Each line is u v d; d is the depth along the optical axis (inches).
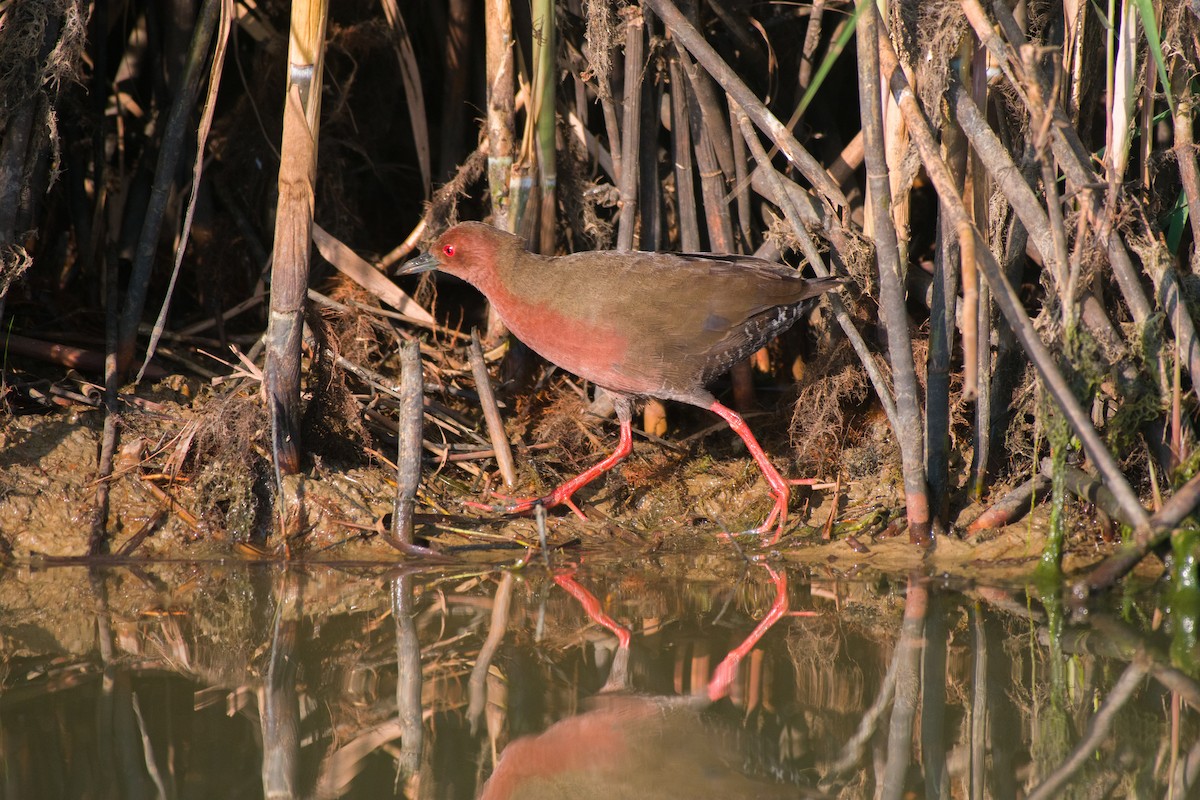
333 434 376.5
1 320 353.4
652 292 346.0
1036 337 273.6
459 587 320.2
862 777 222.1
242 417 355.6
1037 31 326.6
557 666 267.0
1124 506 281.3
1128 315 336.2
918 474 330.6
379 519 355.9
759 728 239.8
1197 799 211.3
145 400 376.2
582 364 357.1
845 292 354.9
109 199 438.3
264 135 409.7
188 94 361.1
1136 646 270.5
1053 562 311.4
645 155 392.5
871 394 388.8
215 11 358.3
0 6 334.0
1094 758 226.1
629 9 354.0
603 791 217.0
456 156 450.9
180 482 355.3
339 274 436.5
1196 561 287.1
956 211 264.8
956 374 375.6
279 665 268.1
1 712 241.0
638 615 297.9
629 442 372.2
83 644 279.1
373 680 260.4
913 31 295.0
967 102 294.4
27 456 350.9
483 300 456.4
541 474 387.5
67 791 211.8
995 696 249.8
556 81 395.5
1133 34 286.7
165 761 224.1
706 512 378.6
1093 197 293.0
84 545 337.7
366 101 469.1
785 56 426.0
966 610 295.1
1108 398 326.0
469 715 245.1
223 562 335.9
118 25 438.3
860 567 331.0
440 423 396.8
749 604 305.3
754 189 407.2
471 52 443.2
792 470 387.5
